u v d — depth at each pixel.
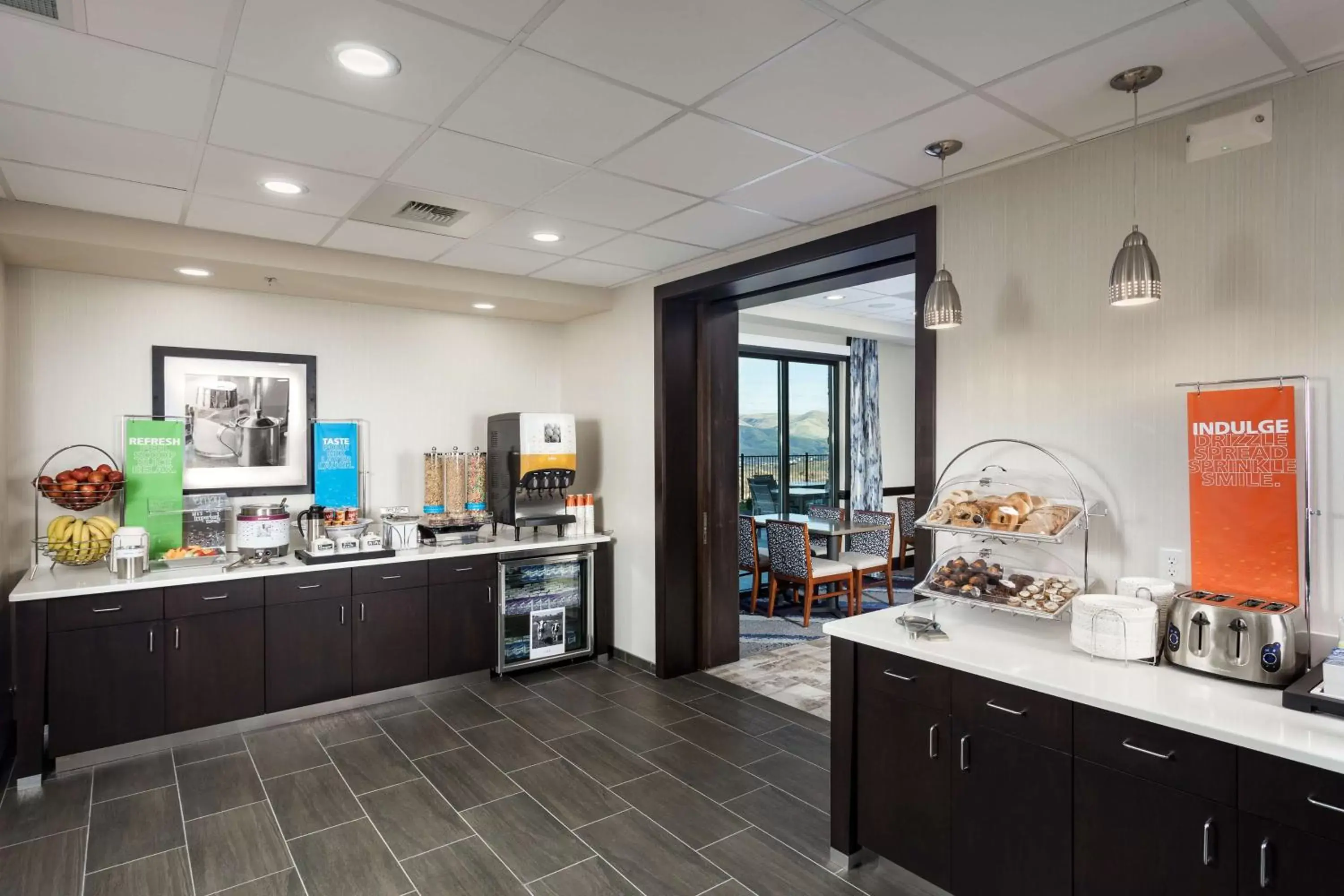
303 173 2.41
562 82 1.81
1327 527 1.75
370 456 4.01
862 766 2.19
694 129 2.09
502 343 4.49
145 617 2.95
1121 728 1.62
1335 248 1.73
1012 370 2.36
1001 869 1.85
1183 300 1.98
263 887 2.10
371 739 3.12
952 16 1.52
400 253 3.44
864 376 6.88
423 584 3.63
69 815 2.48
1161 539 2.03
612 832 2.39
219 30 1.56
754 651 4.46
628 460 4.19
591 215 2.88
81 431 3.24
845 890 2.10
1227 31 1.57
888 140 2.17
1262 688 1.67
